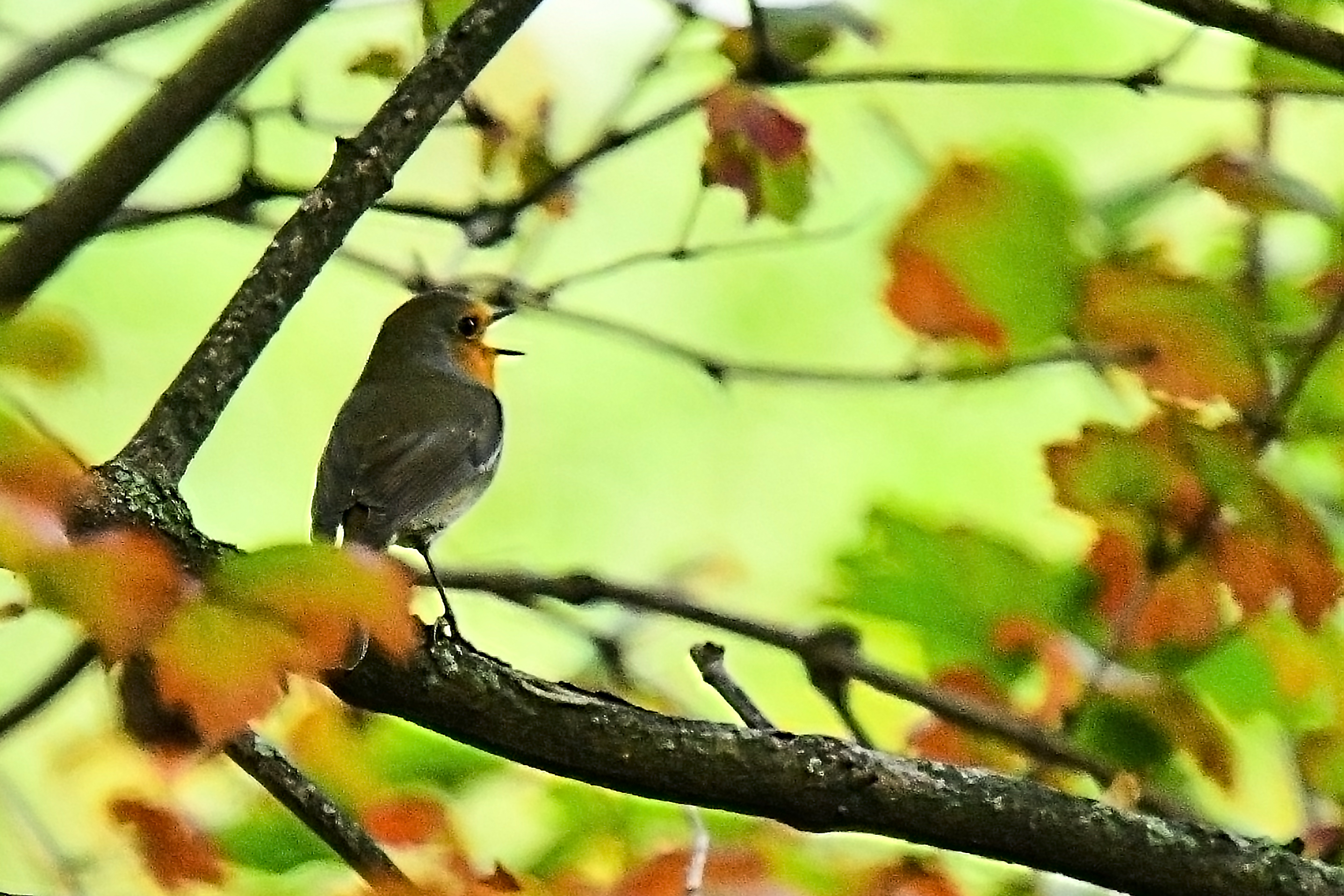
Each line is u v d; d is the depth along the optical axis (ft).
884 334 36.22
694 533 35.96
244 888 19.58
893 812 17.25
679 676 29.19
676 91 32.45
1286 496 18.62
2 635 26.84
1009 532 26.68
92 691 24.41
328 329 36.32
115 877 21.85
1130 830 17.43
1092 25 31.55
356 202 20.30
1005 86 31.42
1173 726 19.94
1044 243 18.43
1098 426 18.84
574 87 29.78
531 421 37.45
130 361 32.78
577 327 37.22
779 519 35.50
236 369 18.75
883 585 21.40
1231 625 19.47
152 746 14.23
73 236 20.01
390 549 27.99
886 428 35.24
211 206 23.16
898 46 32.09
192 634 12.23
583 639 30.45
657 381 37.45
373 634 12.59
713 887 19.71
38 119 33.22
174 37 33.96
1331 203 19.61
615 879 19.79
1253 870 17.31
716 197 36.68
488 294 26.30
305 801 18.72
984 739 21.26
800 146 24.02
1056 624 20.92
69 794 22.62
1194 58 29.84
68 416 31.40
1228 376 18.49
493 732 17.08
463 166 27.55
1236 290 18.54
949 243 18.48
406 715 17.03
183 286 33.65
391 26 30.07
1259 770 20.40
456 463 28.32
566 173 26.08
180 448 17.93
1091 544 19.39
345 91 31.37
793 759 17.30
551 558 36.37
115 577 12.23
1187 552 19.04
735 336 36.81
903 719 24.40
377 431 28.22
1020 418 32.24
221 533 35.04
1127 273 18.58
